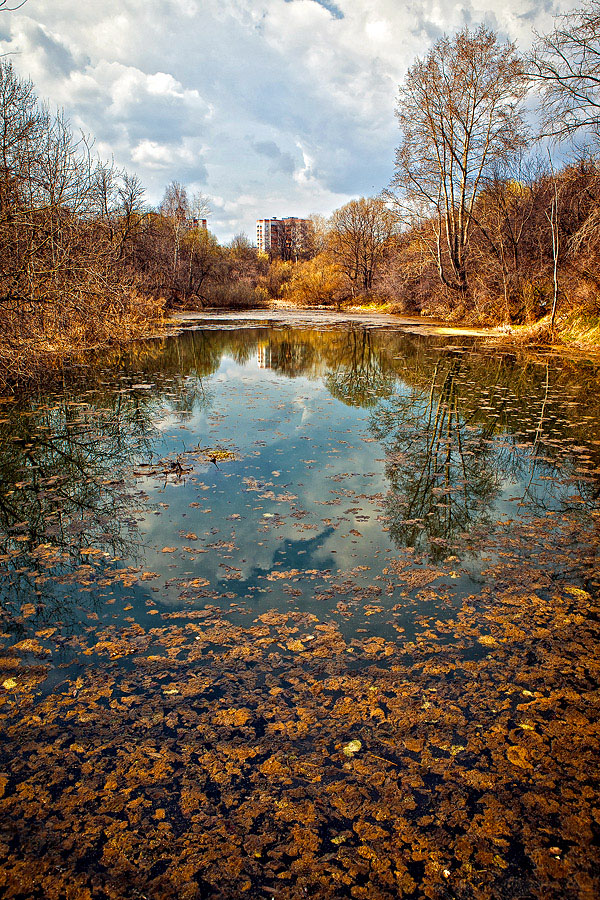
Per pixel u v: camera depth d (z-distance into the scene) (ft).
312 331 74.02
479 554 13.92
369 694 8.98
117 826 6.69
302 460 21.22
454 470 20.20
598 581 12.59
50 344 37.04
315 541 14.52
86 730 8.22
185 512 16.28
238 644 10.27
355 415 28.73
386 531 15.20
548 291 63.16
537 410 29.45
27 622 11.02
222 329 75.56
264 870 6.15
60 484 18.63
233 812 6.89
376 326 80.23
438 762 7.64
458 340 61.16
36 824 6.72
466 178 74.28
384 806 6.97
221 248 146.61
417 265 90.17
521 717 8.48
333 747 7.90
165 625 10.90
